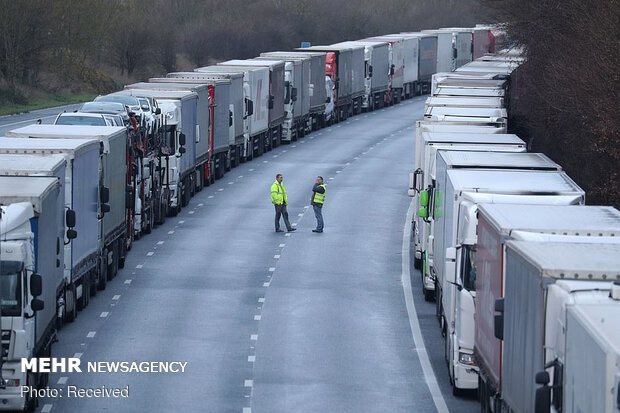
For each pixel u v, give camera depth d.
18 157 77.19
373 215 144.38
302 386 70.94
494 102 128.25
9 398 60.00
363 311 93.19
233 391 69.50
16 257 59.66
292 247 121.56
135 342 81.19
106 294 97.06
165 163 136.00
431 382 72.38
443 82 154.88
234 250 119.00
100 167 93.56
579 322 39.53
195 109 152.25
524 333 48.09
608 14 102.81
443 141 97.44
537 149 141.25
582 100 106.12
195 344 81.06
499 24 177.00
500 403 55.34
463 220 68.25
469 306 66.31
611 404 35.22
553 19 134.25
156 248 119.06
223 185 167.38
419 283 105.25
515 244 50.81
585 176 120.06
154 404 66.25
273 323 88.19
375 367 75.94
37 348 63.38
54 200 69.62
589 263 45.84
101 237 96.00
